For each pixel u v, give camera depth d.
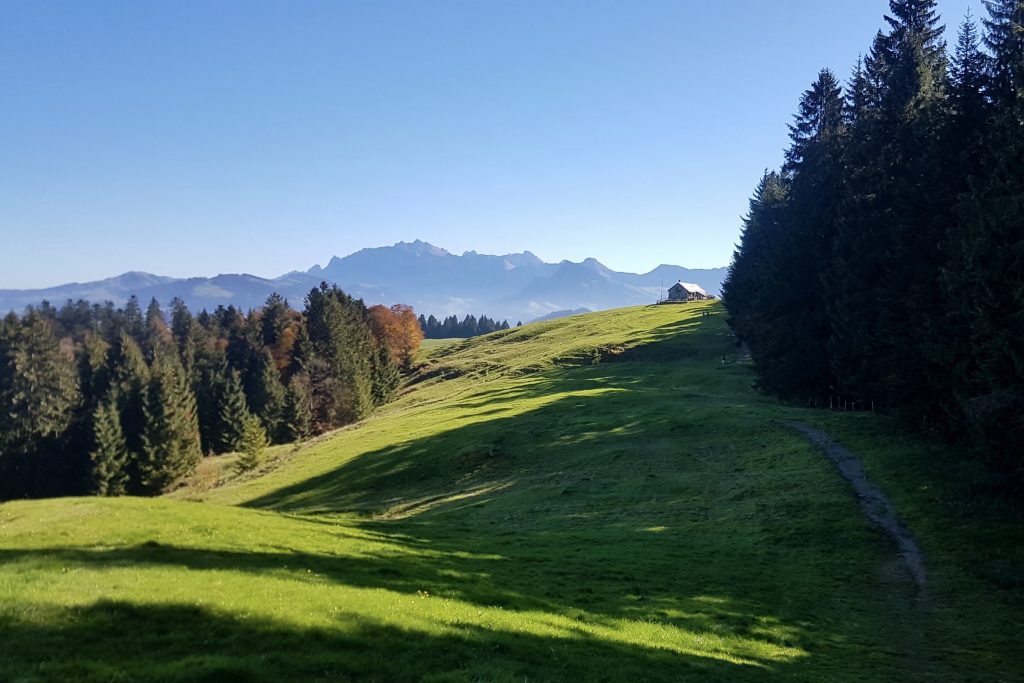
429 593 18.48
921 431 37.56
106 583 14.88
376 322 154.88
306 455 73.62
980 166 33.22
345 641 12.83
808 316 54.03
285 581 17.16
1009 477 25.72
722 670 14.93
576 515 35.00
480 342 165.12
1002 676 15.92
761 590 22.27
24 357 83.94
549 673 12.83
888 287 37.69
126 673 10.16
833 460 36.22
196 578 16.25
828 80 66.75
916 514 27.66
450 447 58.53
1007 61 31.92
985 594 20.78
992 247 26.08
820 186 55.56
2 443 80.25
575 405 65.88
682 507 33.62
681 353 103.06
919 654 17.28
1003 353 25.02
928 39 44.84
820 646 17.83
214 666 10.64
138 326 188.25
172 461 81.69
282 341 140.12
